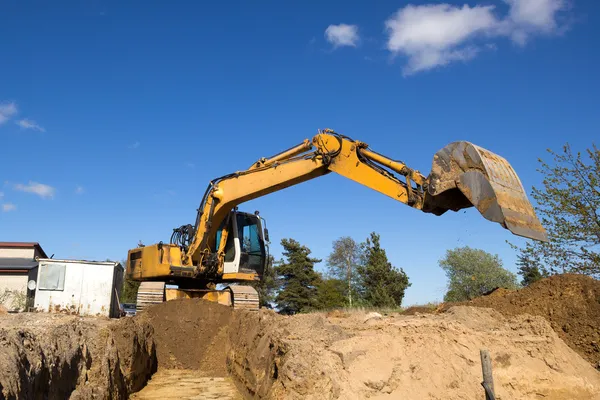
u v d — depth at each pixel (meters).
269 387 8.45
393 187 12.23
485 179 9.88
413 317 9.85
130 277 19.94
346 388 6.48
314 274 46.44
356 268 48.62
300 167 14.54
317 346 7.43
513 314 10.63
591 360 9.10
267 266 19.06
